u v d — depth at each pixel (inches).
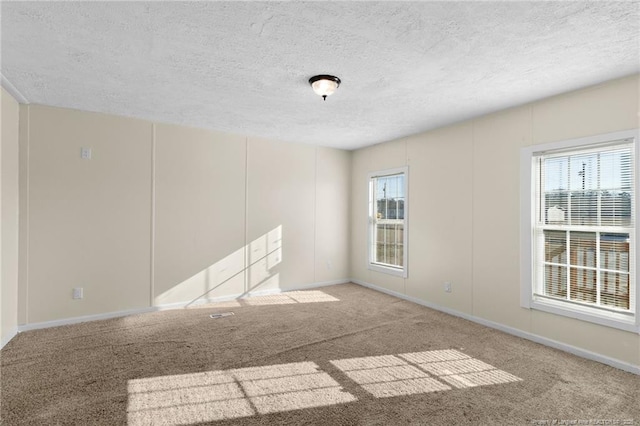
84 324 150.4
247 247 201.2
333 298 199.9
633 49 92.4
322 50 94.4
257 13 76.5
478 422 81.9
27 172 142.2
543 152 133.2
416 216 191.2
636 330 106.9
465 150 164.1
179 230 178.9
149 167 170.1
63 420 81.3
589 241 121.9
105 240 159.3
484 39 87.7
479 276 156.5
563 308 125.9
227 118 164.7
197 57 99.5
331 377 104.0
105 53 97.5
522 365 112.8
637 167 107.3
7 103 129.0
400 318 162.4
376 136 199.9
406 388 97.7
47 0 71.6
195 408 87.0
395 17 77.6
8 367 108.7
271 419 82.8
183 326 148.9
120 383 99.0
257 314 167.6
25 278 141.6
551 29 82.4
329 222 235.5
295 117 161.6
